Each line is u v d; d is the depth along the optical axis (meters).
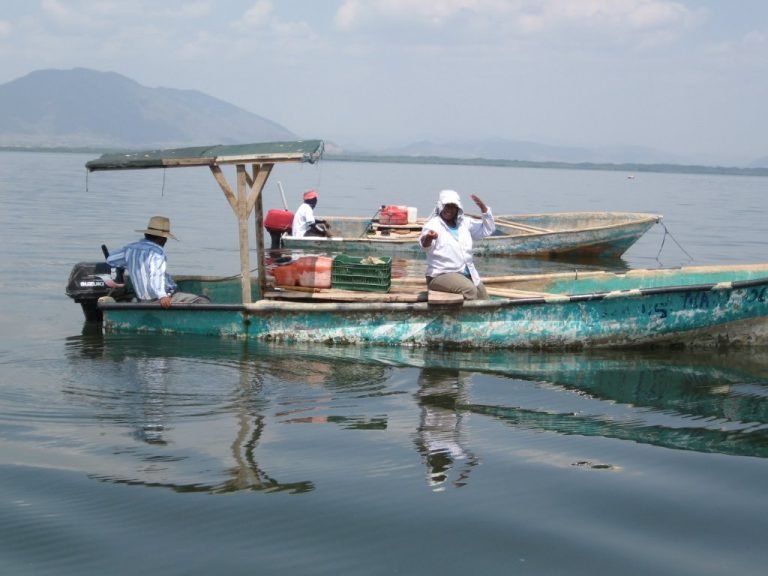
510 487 5.30
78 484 5.20
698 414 7.06
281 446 5.96
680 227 28.05
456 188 56.53
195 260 17.09
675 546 4.56
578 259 18.77
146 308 9.82
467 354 9.25
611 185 76.38
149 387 7.44
